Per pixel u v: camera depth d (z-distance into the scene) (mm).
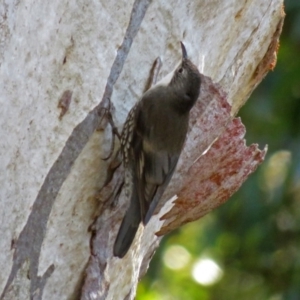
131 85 9156
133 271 10078
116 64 8883
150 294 17578
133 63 9086
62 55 8250
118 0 8641
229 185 9398
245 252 17797
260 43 11023
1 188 7832
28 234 8281
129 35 8930
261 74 11531
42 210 8375
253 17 10500
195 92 9180
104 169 8883
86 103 8555
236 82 11195
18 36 7750
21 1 7734
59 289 8875
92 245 8969
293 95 16453
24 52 7836
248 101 16641
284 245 17125
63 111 8344
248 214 16484
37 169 8211
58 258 8719
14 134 7871
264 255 17438
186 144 9234
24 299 8430
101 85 8688
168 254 19172
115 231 9195
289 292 16562
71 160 8523
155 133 9180
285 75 16469
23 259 8297
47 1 7973
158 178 9172
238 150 9250
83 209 8797
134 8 8859
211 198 9547
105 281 9125
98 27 8523
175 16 9320
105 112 8789
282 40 16688
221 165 9281
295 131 16266
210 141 9227
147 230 10039
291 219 16891
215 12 9781
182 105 9195
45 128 8211
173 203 9656
